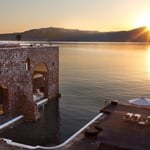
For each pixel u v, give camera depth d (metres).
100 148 18.58
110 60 131.12
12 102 33.75
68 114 37.09
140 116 25.30
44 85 44.38
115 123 23.70
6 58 32.50
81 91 54.28
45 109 39.50
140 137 20.58
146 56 162.50
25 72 36.81
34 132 29.34
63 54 165.12
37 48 39.88
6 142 22.30
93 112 38.50
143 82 66.88
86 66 101.62
